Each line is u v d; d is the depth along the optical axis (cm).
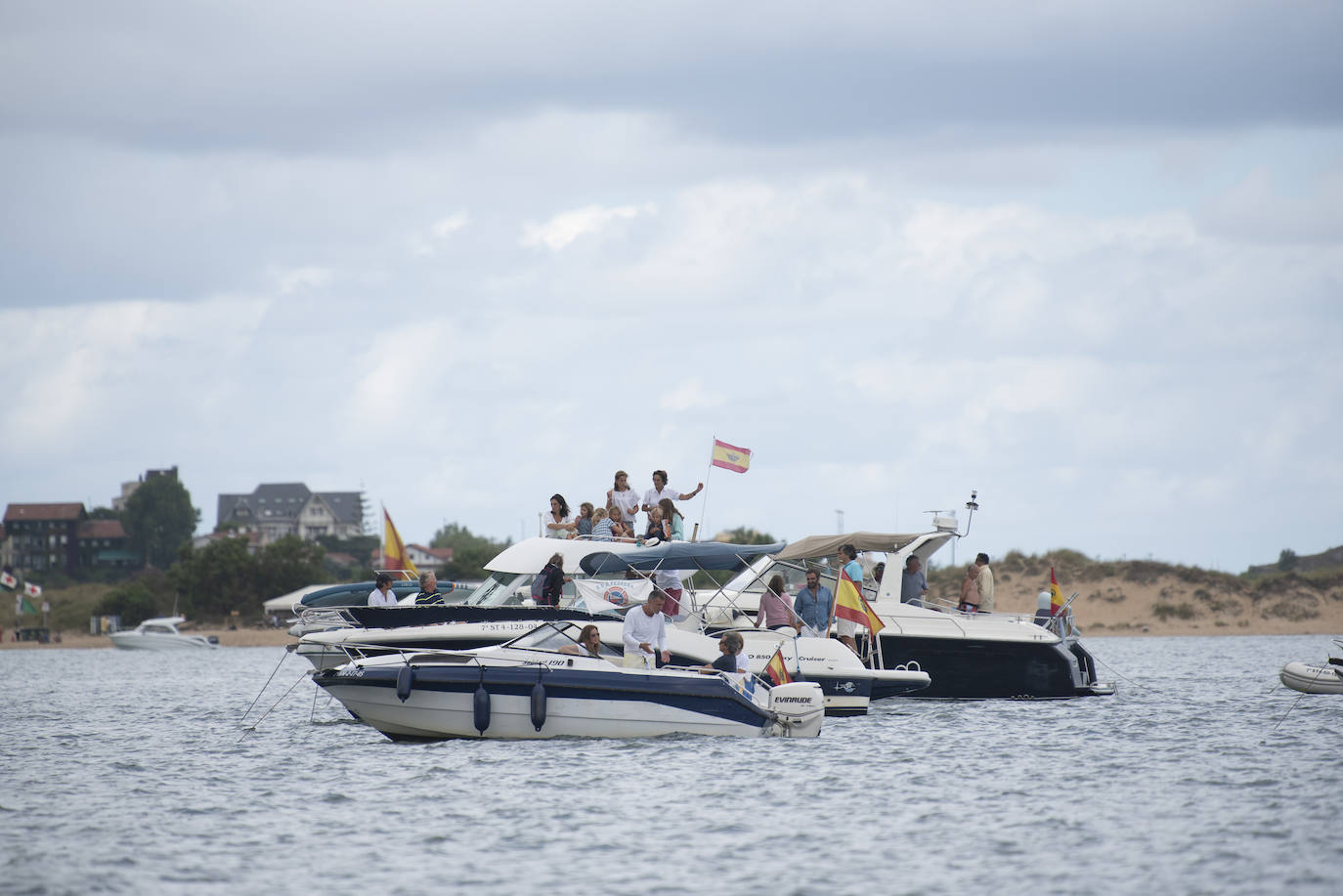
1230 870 4416
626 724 6950
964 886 4266
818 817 5222
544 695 6825
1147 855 4616
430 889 4266
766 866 4512
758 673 7894
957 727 7825
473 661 6819
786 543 8100
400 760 6525
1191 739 7344
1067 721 8131
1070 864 4516
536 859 4609
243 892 4259
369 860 4619
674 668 7144
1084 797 5603
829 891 4225
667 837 4894
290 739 7775
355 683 6775
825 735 7412
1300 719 8300
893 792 5700
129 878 4412
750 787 5806
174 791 5912
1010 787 5844
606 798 5547
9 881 4375
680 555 7956
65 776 6412
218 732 8294
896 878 4356
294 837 4947
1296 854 4603
